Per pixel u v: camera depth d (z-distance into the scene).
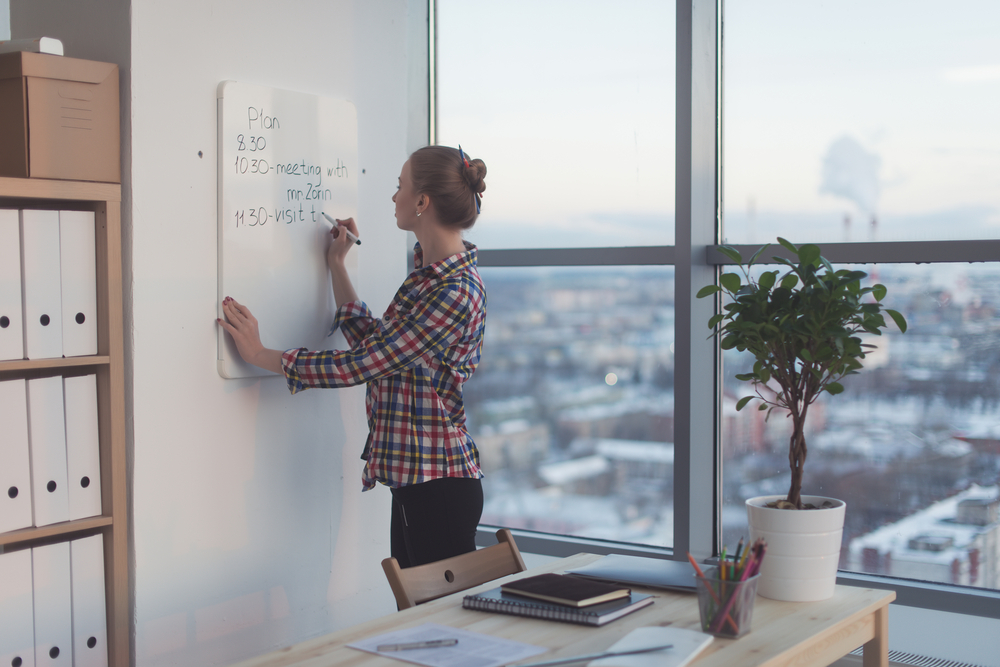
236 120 2.34
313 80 2.61
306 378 2.25
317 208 2.60
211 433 2.34
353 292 2.64
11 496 1.94
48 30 2.28
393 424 2.32
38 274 1.96
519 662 1.35
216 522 2.36
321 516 2.68
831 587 1.73
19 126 1.91
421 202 2.29
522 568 2.05
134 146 2.13
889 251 2.74
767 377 1.81
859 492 2.88
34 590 1.97
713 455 3.12
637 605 1.63
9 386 1.92
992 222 2.65
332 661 1.38
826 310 1.72
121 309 2.12
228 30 2.35
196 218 2.28
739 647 1.43
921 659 2.67
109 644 2.13
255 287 2.42
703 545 3.08
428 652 1.41
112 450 2.11
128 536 2.17
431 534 2.32
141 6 2.13
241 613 2.44
